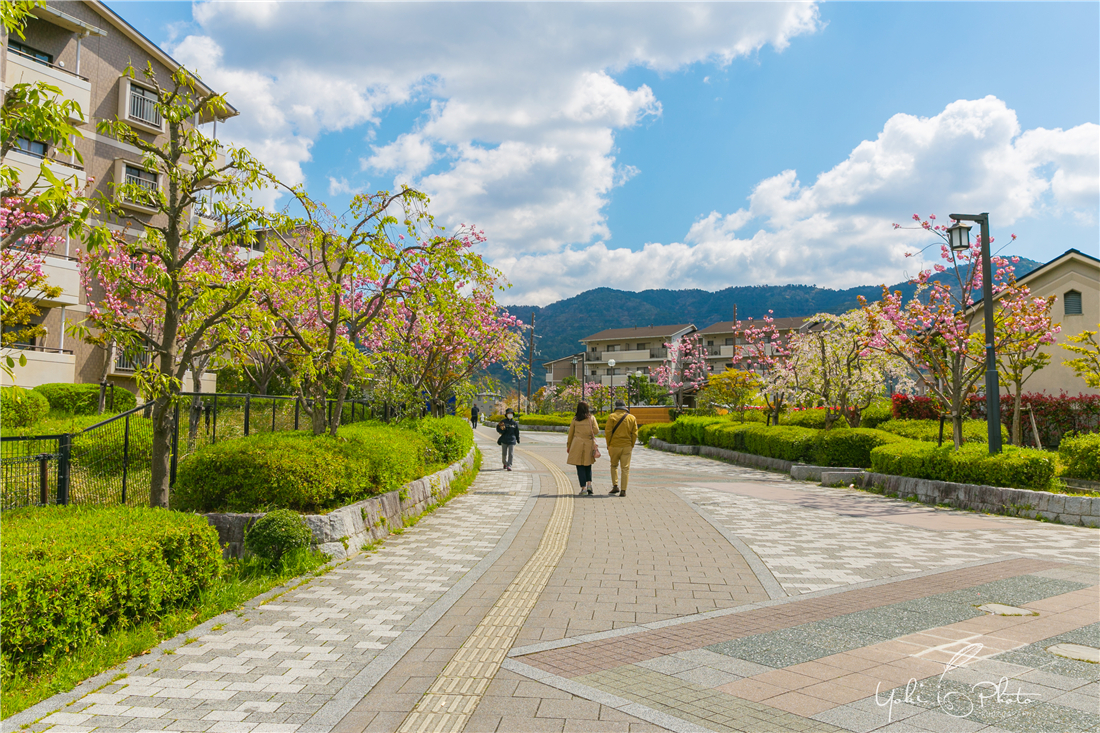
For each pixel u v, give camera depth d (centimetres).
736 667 395
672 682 372
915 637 447
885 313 1430
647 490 1324
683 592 579
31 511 575
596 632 468
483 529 883
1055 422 1900
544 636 459
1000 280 1380
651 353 6431
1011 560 703
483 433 4106
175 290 646
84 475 788
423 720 329
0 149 411
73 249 2080
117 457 830
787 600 550
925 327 1367
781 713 329
